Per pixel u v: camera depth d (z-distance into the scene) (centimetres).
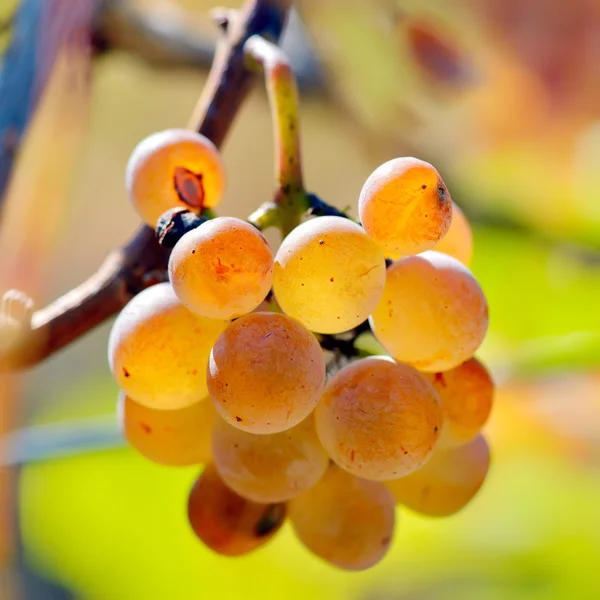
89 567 49
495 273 49
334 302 31
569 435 49
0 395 38
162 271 33
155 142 33
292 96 33
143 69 48
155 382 32
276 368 30
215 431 32
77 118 38
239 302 30
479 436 34
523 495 48
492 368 42
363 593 49
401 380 31
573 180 49
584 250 49
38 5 36
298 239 31
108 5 44
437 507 33
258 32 35
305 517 33
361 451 31
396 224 31
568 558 46
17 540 45
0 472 41
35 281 37
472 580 47
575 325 48
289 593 49
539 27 49
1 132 35
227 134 34
